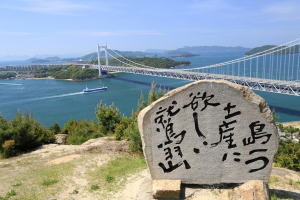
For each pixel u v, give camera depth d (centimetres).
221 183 477
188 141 470
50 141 1079
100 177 615
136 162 711
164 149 479
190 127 465
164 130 473
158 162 484
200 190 475
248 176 467
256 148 457
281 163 778
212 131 462
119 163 711
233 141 459
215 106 453
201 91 452
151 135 477
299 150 793
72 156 791
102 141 992
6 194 530
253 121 449
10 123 956
